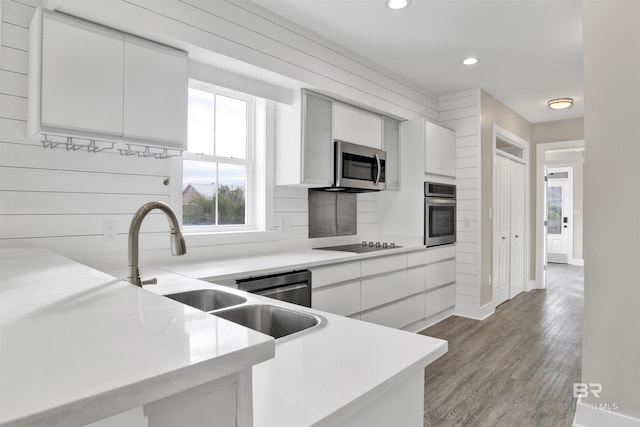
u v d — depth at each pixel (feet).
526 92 14.71
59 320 1.90
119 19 6.05
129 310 2.10
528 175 19.17
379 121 12.42
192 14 7.09
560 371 9.27
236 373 1.66
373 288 10.43
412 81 13.44
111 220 7.14
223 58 7.79
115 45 6.13
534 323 13.39
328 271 8.98
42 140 6.03
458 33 9.94
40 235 6.35
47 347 1.53
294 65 9.17
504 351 10.62
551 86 14.02
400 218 13.53
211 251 8.75
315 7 8.58
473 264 14.14
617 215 6.47
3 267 3.70
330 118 10.48
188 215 8.98
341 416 2.23
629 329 6.37
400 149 13.53
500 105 15.94
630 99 6.35
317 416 2.14
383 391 2.56
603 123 6.58
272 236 10.21
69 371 1.32
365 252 10.30
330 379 2.60
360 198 13.30
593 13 6.68
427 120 13.11
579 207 28.58
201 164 9.22
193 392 1.51
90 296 2.42
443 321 13.67
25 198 6.21
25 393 1.15
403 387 3.00
